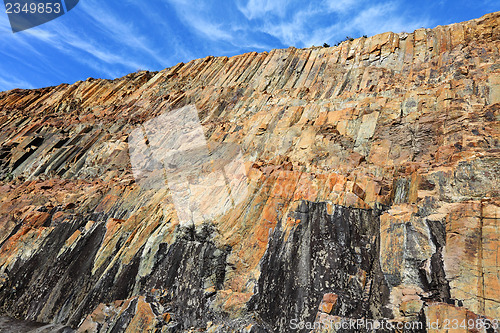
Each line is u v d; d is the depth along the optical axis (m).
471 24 27.05
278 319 11.60
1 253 18.36
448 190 13.09
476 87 18.97
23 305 15.54
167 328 11.86
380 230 13.16
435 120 18.39
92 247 16.98
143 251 15.66
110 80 43.62
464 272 10.25
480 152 13.79
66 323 14.25
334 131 20.73
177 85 37.53
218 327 11.59
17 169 29.16
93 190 21.86
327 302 11.21
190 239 15.34
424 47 27.44
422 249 11.66
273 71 32.81
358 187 14.88
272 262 13.32
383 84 24.81
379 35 30.56
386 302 10.91
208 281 13.57
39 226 19.22
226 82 34.66
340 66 29.75
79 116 36.06
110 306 13.52
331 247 13.02
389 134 19.30
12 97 42.38
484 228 10.78
